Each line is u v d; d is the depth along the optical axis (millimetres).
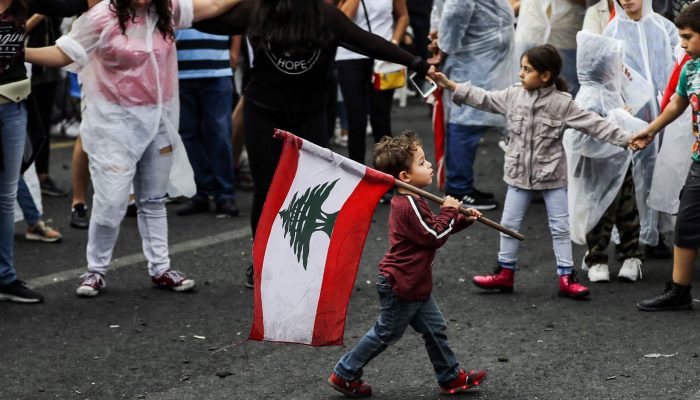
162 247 7750
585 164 7555
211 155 10008
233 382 5918
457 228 5578
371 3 10148
